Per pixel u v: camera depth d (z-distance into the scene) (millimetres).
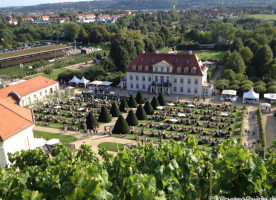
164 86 98750
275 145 21797
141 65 103625
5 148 43844
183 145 26156
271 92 86125
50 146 58031
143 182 18922
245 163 19844
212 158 23078
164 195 18844
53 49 182750
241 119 71312
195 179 21844
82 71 120500
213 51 190625
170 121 71875
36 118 77000
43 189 21766
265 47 114750
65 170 22297
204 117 73250
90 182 18625
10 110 48750
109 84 106750
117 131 65875
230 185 20156
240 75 101562
